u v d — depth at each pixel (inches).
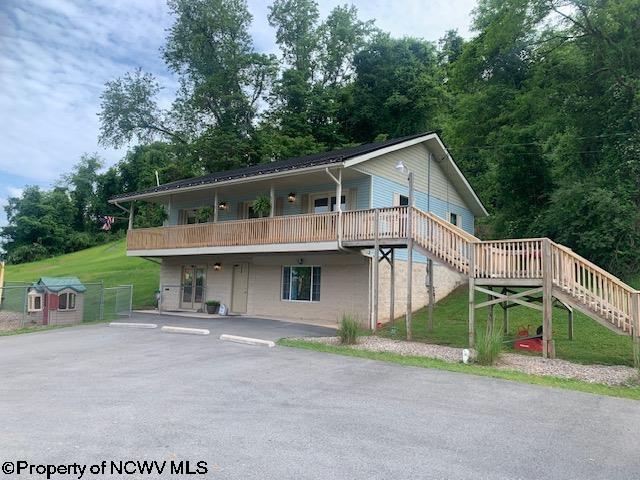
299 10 1724.9
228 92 1622.8
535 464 185.2
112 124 1716.3
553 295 432.8
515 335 547.2
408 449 197.0
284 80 1606.8
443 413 251.6
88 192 2736.2
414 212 548.7
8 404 254.7
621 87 791.7
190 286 910.4
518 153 952.9
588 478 173.2
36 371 346.0
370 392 293.7
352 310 671.1
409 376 342.6
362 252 650.8
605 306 406.3
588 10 816.9
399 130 1477.6
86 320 716.7
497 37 891.4
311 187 752.3
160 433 209.3
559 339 517.7
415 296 750.5
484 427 229.8
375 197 687.1
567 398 291.9
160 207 1045.8
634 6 739.4
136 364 372.8
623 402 287.0
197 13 1621.6
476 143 1106.1
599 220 745.0
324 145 1448.1
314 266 729.6
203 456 183.5
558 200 800.9
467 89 1105.4
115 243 2129.7
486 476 172.1
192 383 308.7
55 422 222.4
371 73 1551.4
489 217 1101.1
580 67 875.4
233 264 844.6
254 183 746.8
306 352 434.9
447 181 864.3
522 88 984.3
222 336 509.0
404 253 729.6
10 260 2317.9
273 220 687.7
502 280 457.1
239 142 1466.5
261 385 306.0
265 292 789.9
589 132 873.5
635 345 386.3
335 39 1720.0
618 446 207.9
